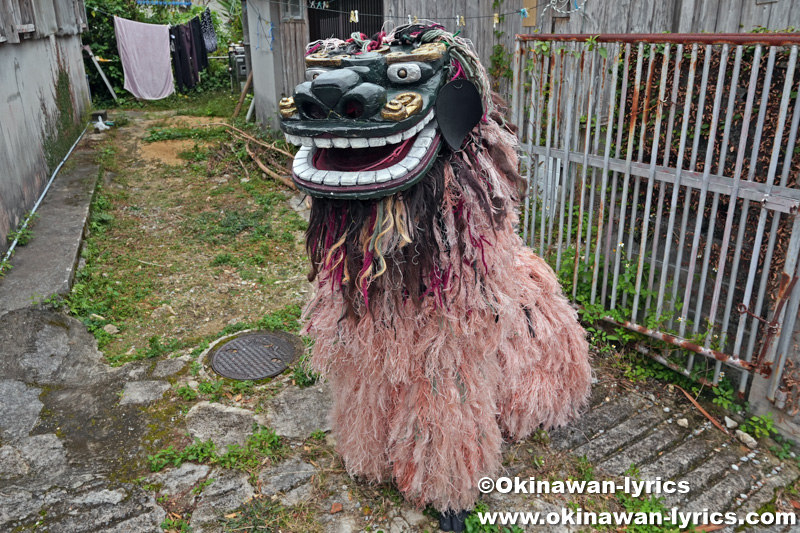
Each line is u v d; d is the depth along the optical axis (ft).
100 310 14.70
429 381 7.77
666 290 12.06
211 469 9.83
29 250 16.66
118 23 38.96
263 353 13.07
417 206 6.67
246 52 34.58
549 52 12.28
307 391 11.76
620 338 12.58
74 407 11.44
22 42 21.74
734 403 11.04
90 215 20.18
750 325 10.64
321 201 7.01
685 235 11.42
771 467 9.89
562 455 10.12
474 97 6.94
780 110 8.98
